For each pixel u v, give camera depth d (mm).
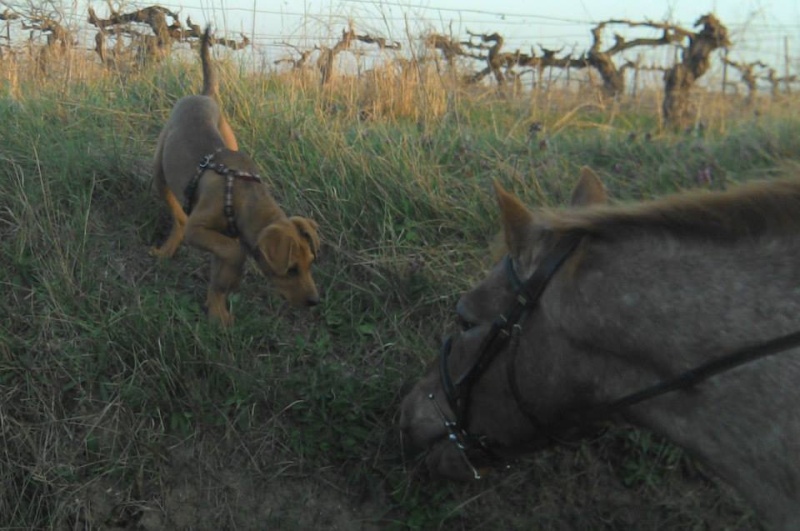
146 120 5793
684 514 4062
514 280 2846
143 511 3633
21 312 4023
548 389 2846
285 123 5664
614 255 2656
